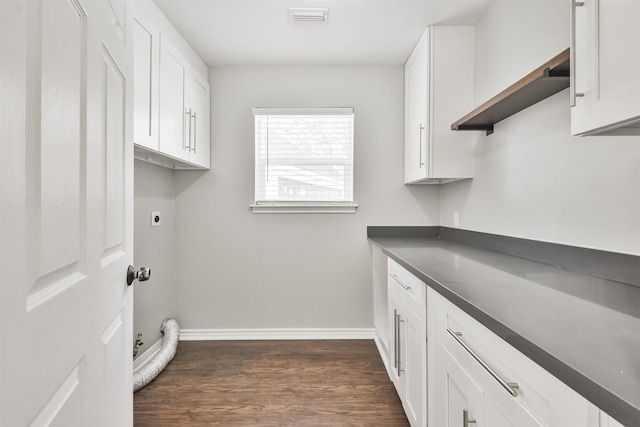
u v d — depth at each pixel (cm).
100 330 84
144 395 207
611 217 125
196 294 295
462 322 109
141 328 246
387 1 206
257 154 295
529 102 167
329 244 296
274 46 260
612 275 123
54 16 60
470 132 234
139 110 177
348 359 256
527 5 176
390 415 187
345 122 296
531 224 172
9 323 47
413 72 266
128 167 108
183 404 197
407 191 296
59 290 63
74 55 69
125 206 105
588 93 90
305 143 296
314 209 295
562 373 59
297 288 296
